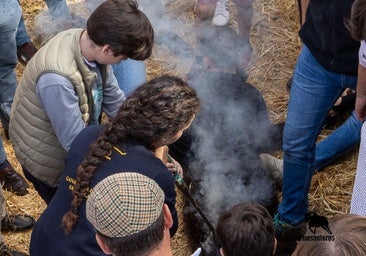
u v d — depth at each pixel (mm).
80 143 2021
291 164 2809
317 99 2625
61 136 2348
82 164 1865
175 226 2045
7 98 3514
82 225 1874
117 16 2123
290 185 2881
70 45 2287
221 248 1951
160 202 1516
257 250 1879
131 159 1851
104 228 1479
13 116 2527
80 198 1856
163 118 1832
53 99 2270
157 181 1860
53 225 1991
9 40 3219
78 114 2330
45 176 2605
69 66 2268
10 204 3402
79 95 2316
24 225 3283
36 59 2336
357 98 2508
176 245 3154
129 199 1478
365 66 2264
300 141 2738
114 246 1482
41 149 2506
